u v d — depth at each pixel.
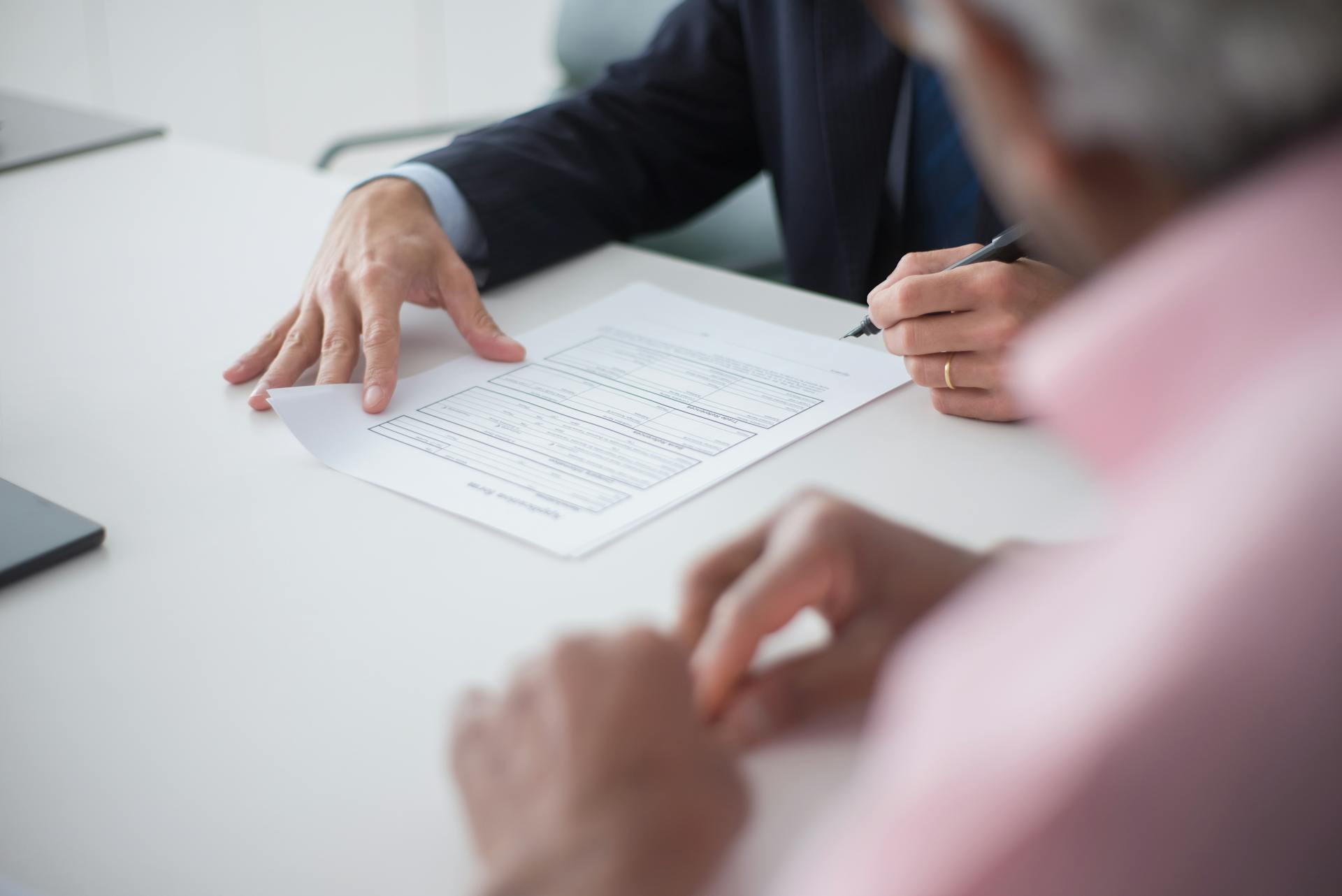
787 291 1.03
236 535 0.71
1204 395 0.25
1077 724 0.23
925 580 0.52
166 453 0.80
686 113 1.36
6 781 0.52
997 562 0.53
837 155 1.31
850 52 1.31
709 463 0.77
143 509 0.73
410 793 0.51
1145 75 0.24
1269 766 0.22
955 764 0.24
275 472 0.77
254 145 3.29
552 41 2.08
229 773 0.53
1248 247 0.25
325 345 0.90
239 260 1.13
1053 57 0.25
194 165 1.39
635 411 0.83
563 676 0.40
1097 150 0.26
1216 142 0.25
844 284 1.35
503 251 1.06
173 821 0.50
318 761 0.53
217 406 0.87
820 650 0.52
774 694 0.51
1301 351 0.24
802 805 0.48
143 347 0.96
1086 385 0.26
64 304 1.04
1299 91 0.24
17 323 1.00
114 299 1.05
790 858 0.45
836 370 0.89
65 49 2.92
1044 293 0.80
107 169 1.37
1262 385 0.24
